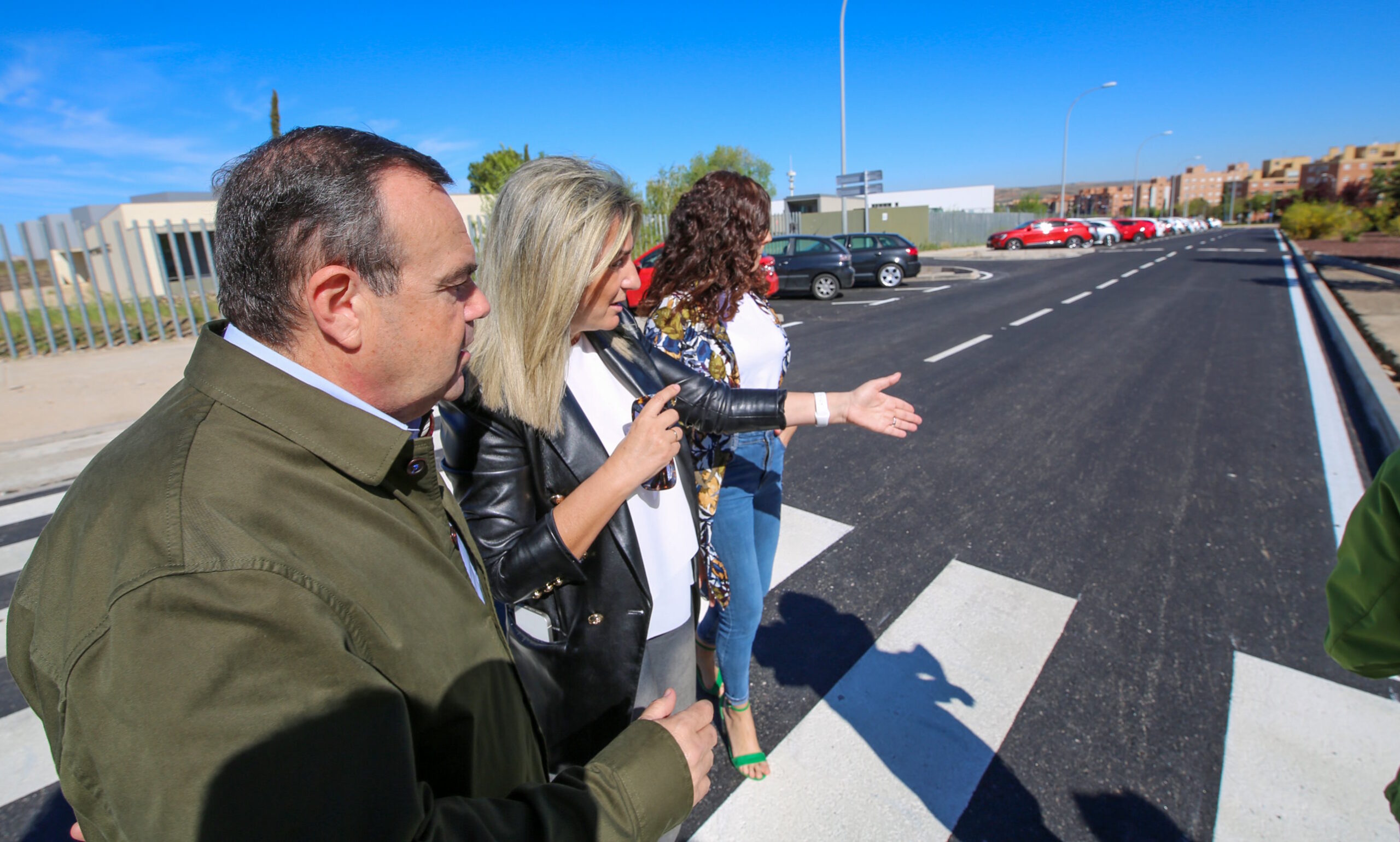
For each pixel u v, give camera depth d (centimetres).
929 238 3425
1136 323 1005
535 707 136
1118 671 247
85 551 60
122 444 68
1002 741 217
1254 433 503
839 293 1566
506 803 72
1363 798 193
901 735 220
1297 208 3662
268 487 65
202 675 55
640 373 151
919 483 424
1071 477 427
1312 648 257
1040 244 3161
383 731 61
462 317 81
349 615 64
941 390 651
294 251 68
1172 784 199
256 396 68
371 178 70
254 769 54
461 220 80
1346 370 696
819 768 208
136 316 1014
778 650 265
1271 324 973
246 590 58
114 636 56
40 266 873
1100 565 321
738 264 182
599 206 117
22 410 607
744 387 199
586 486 115
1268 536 345
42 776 215
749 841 185
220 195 72
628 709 133
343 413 71
